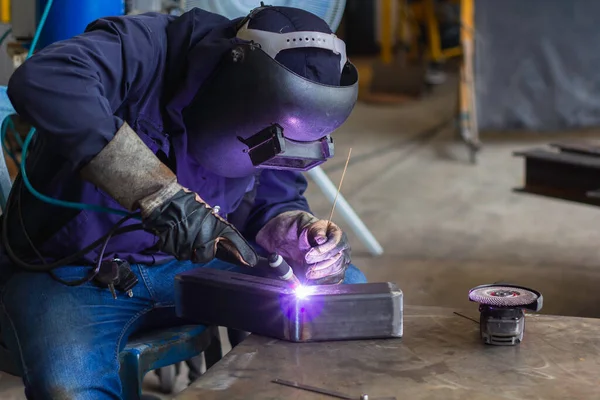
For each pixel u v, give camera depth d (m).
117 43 1.41
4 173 1.78
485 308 1.29
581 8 6.18
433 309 1.49
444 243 3.76
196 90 1.43
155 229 1.28
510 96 6.36
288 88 1.29
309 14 1.40
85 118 1.28
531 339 1.31
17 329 1.48
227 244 1.33
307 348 1.28
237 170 1.48
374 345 1.30
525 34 6.24
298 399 1.08
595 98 6.32
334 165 5.67
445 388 1.11
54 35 2.29
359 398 1.08
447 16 8.22
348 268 1.77
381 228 4.05
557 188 2.67
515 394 1.09
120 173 1.29
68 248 1.52
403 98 8.91
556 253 3.58
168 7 2.54
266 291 1.33
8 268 1.58
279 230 1.71
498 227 4.04
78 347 1.44
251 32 1.36
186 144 1.48
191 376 2.14
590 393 1.09
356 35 12.59
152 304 1.60
